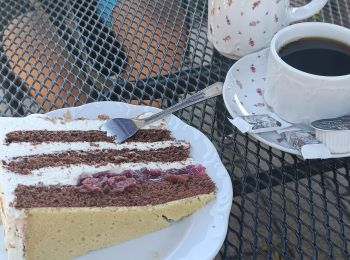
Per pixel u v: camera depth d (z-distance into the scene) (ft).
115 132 1.12
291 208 1.11
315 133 1.08
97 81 1.30
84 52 1.40
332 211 1.16
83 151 1.08
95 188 0.98
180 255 0.89
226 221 0.94
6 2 1.62
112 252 0.96
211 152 1.07
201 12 1.59
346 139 1.04
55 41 1.45
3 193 0.94
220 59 1.41
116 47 1.42
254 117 1.12
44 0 1.62
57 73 1.32
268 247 0.96
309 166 1.10
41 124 1.12
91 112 1.15
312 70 1.11
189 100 1.18
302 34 1.20
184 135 1.12
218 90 1.21
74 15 1.54
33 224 0.91
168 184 1.02
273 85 1.13
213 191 0.98
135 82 1.31
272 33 1.34
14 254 0.87
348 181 1.08
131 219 0.95
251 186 1.06
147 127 1.13
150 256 0.93
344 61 1.15
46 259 0.94
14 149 1.06
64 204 0.93
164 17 1.56
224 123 1.20
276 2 1.28
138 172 1.05
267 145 1.13
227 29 1.32
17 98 1.28
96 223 0.94
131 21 1.52
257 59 1.32
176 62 1.39
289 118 1.13
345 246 0.96
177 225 0.98
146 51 1.41
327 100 1.07
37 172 1.01
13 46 1.45
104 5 1.58
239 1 1.26
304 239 0.97
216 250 0.89
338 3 1.68
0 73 1.34
